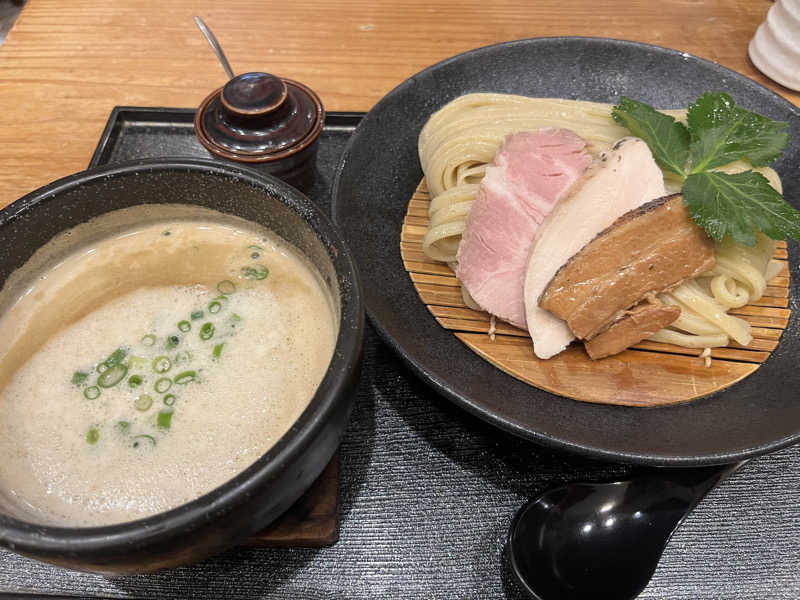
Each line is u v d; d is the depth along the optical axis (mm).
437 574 221
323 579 219
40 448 181
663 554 226
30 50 395
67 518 169
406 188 329
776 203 260
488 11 423
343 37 406
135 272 218
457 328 279
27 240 203
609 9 424
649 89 345
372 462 245
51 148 347
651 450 219
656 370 266
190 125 353
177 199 217
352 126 360
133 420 186
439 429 252
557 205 276
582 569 217
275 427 184
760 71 388
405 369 267
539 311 268
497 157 296
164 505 171
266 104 284
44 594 213
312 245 202
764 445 218
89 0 426
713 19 418
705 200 260
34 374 196
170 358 198
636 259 261
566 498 229
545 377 261
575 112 323
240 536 162
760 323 281
